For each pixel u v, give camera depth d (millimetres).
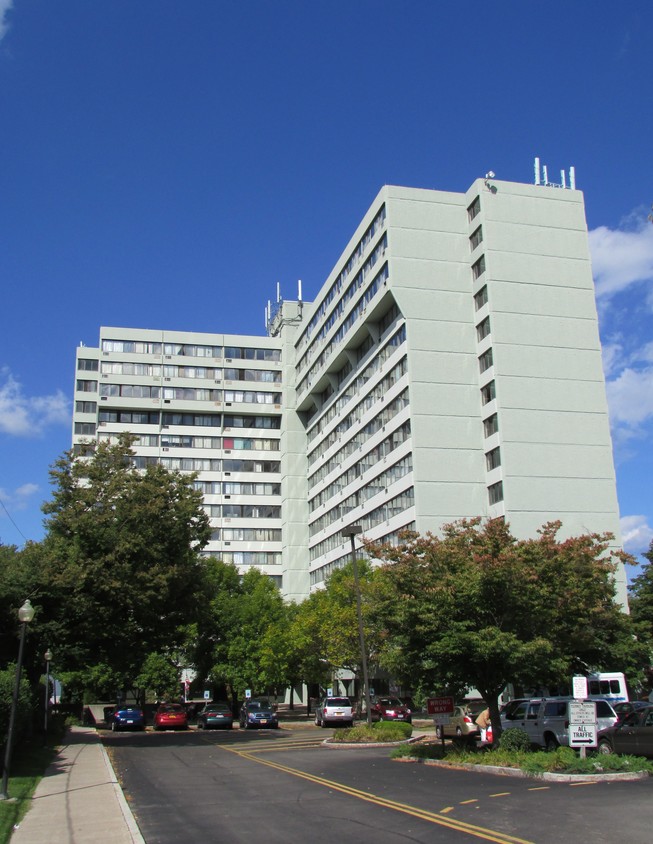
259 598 64000
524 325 60594
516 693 41188
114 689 70375
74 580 33719
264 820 13438
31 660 34156
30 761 23484
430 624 23891
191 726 53438
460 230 64250
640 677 47406
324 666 58312
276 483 96062
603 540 32625
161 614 39312
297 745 32188
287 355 97625
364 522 69188
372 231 66812
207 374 96562
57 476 38375
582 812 12992
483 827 11961
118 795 16750
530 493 57406
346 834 11852
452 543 25828
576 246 63406
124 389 94312
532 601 23859
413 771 20750
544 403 59375
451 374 60969
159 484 39250
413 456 58781
